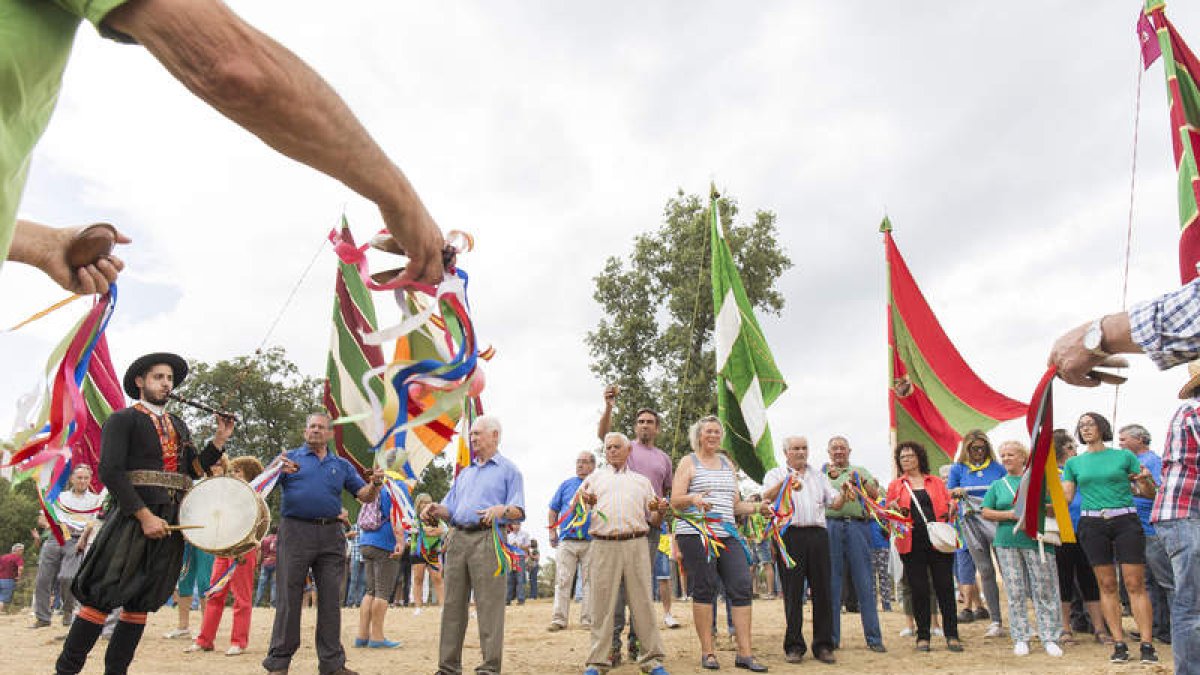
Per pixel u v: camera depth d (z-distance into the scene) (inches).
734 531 295.0
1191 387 176.6
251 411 1652.3
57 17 34.7
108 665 185.6
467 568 262.1
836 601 334.3
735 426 398.6
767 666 294.4
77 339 70.6
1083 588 343.9
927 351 530.9
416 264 50.4
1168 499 179.6
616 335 1131.3
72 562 413.4
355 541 611.2
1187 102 367.2
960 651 324.8
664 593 398.0
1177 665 177.2
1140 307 81.7
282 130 38.5
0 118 33.4
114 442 185.5
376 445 48.3
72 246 61.9
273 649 243.0
